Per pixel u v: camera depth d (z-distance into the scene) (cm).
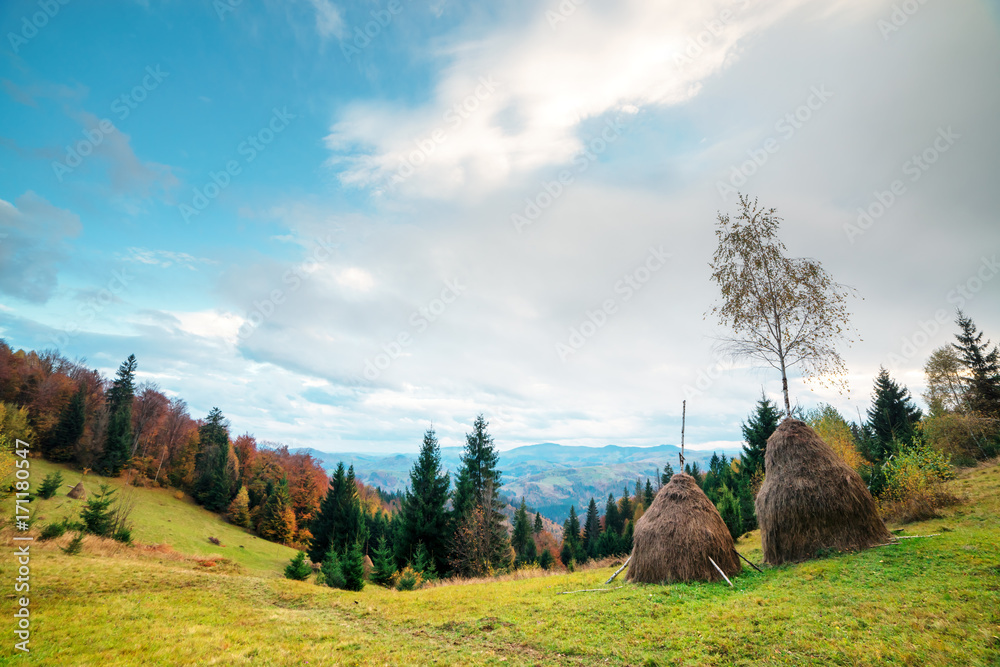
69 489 5503
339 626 1309
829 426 4169
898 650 706
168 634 1107
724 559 1449
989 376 4044
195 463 8025
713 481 5988
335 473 5616
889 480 2052
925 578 998
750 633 887
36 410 6256
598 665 882
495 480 4641
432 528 4109
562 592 1565
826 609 929
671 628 995
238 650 1020
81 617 1181
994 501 1700
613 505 9844
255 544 6369
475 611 1415
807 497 1441
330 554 2823
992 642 680
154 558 2628
